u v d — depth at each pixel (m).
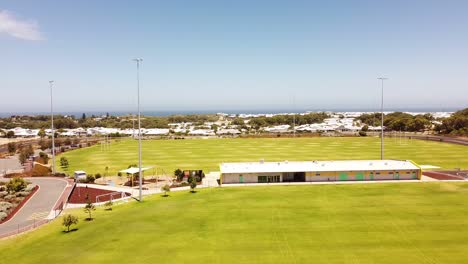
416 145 129.00
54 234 42.06
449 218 45.97
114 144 143.00
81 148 130.88
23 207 54.53
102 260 34.72
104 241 39.59
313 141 147.88
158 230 42.88
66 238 40.72
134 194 62.62
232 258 34.84
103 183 72.31
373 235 40.34
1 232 43.09
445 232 41.03
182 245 38.16
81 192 64.38
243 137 169.12
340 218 46.53
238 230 42.50
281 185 67.62
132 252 36.50
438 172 78.94
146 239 40.00
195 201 56.38
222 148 127.50
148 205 54.78
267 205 53.22
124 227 44.16
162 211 51.03
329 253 35.72
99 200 59.00
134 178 76.94
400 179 71.69
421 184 66.75
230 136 175.75
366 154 108.31
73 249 37.50
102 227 44.31
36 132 193.88
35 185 69.19
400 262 33.56
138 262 34.19
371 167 72.94
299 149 122.19
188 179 66.94
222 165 75.88
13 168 92.62
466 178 71.88
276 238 39.81
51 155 114.38
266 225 44.12
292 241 38.94
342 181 70.69
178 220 46.59
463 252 35.56
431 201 54.34
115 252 36.56
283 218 46.78
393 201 54.59
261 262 33.91
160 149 126.00
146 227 44.03
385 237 39.72
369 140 148.88
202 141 152.75
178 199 58.16
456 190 61.53
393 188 63.66
